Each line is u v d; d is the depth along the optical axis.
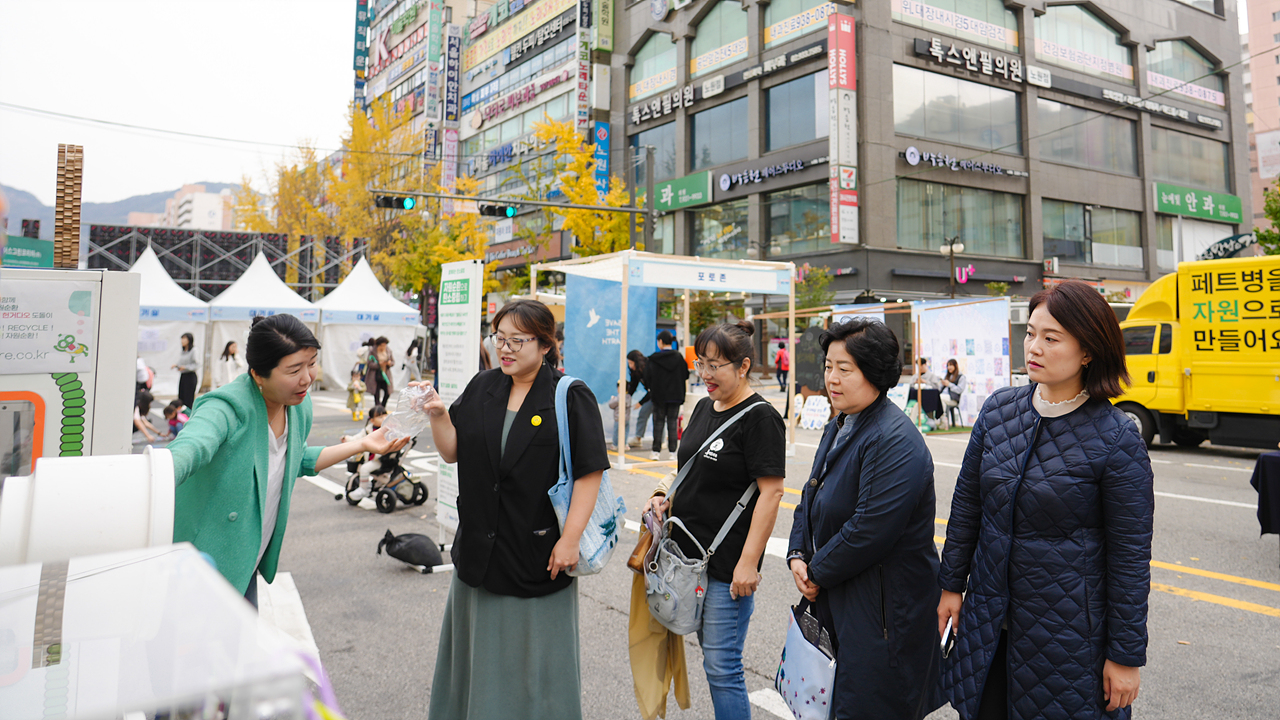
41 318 2.74
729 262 10.05
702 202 31.75
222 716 0.59
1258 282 9.77
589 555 2.28
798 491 8.16
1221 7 35.97
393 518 6.64
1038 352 1.85
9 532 0.97
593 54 37.09
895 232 26.84
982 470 1.98
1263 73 74.19
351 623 4.04
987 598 1.91
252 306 17.75
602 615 4.20
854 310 14.98
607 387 10.74
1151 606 4.39
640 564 2.55
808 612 2.20
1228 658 3.61
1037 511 1.84
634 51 36.03
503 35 45.12
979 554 1.96
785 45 28.94
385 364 14.80
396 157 34.94
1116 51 32.62
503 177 44.50
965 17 28.48
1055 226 30.84
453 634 2.38
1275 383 9.58
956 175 28.17
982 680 1.87
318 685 0.59
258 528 2.22
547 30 40.69
